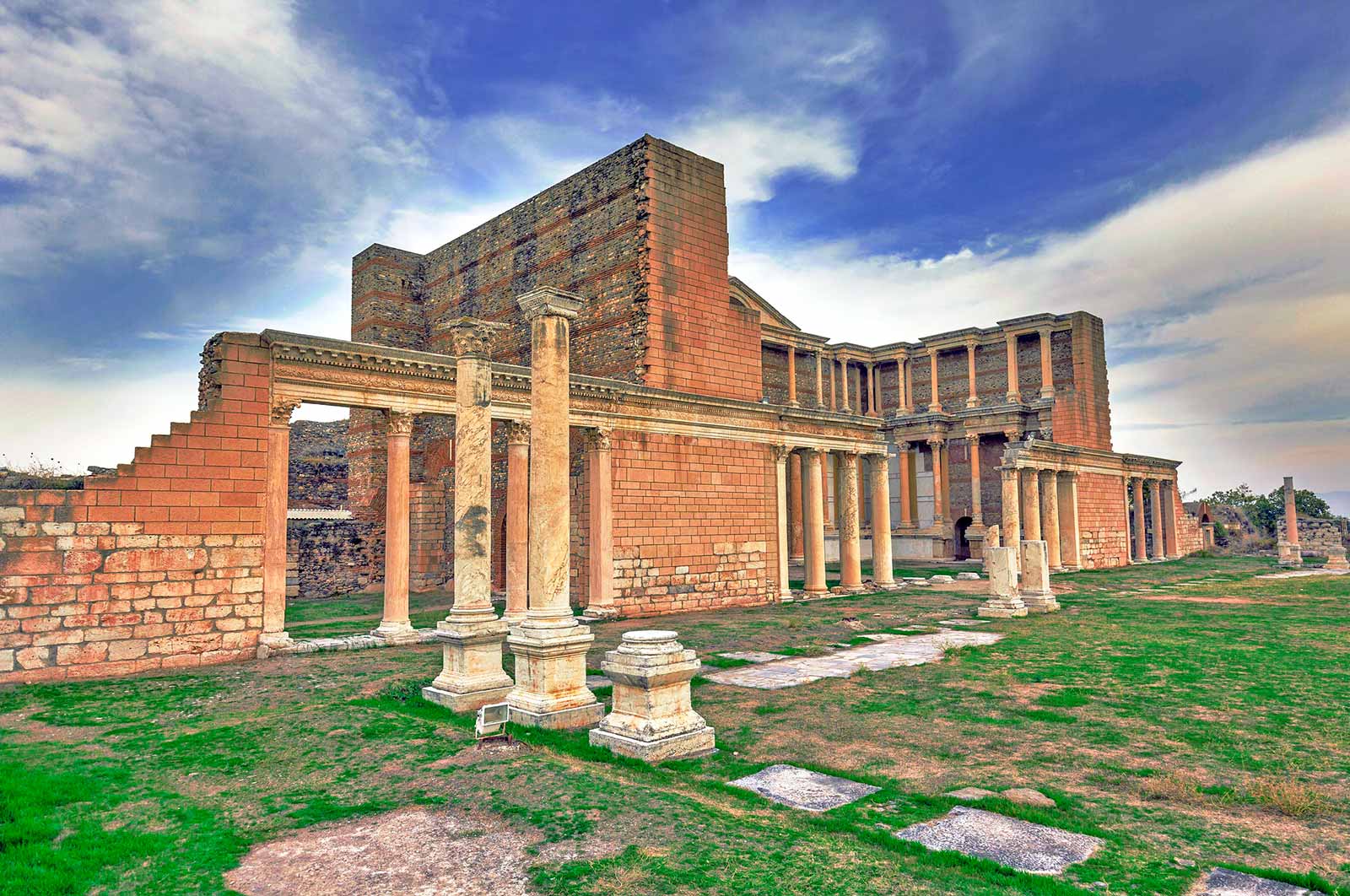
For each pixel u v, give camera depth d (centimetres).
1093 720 1320
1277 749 1131
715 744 1175
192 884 689
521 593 2533
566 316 1426
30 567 1725
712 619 2833
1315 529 7450
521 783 959
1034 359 5762
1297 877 698
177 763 1079
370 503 4175
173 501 1917
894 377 6481
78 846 769
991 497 5900
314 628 2595
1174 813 881
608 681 1677
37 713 1399
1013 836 811
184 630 1906
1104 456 5650
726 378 3375
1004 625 2616
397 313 4516
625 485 2934
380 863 733
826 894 654
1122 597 3544
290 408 2138
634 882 678
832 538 5775
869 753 1138
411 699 1480
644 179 3180
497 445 3822
